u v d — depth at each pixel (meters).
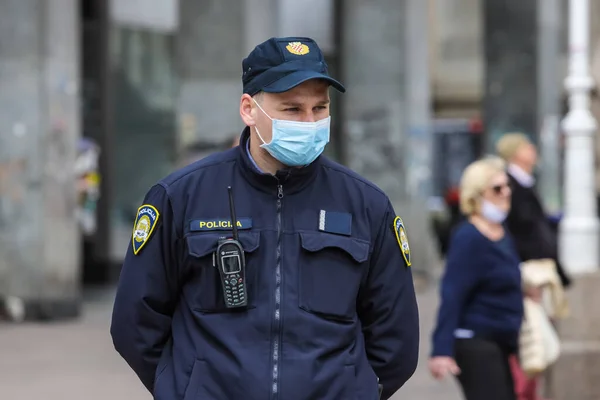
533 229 20.17
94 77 45.44
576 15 27.56
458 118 85.75
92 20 45.38
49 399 23.92
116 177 45.69
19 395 24.38
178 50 42.72
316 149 9.28
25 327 34.69
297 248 9.26
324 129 9.31
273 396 8.84
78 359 29.05
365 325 9.77
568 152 27.28
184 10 42.47
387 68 44.97
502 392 16.48
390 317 9.69
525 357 18.47
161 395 9.13
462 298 16.42
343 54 45.19
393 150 44.94
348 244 9.31
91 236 45.84
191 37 42.47
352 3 44.94
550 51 51.19
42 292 35.75
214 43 42.47
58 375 26.80
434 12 85.44
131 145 44.97
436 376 16.50
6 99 35.59
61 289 35.94
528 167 20.86
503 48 52.00
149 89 44.34
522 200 20.28
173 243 9.37
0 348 30.78
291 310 9.07
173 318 9.48
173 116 43.84
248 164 9.38
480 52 85.50
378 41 44.94
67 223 35.84
